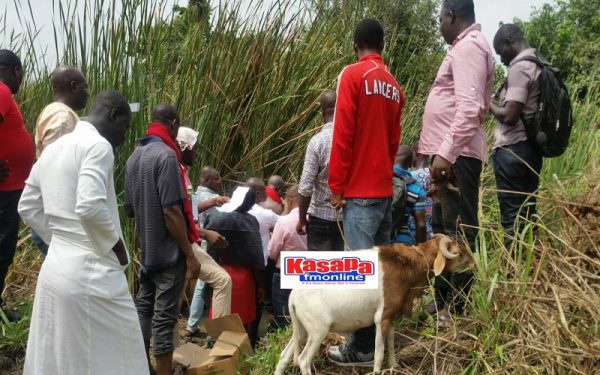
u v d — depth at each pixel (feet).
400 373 12.37
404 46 28.27
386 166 12.89
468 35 13.08
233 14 21.99
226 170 22.15
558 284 12.16
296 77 22.75
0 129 15.28
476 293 12.56
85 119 11.88
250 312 16.69
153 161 13.32
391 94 12.90
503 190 13.30
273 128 22.56
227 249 16.44
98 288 10.84
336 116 12.50
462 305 13.50
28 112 20.68
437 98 13.53
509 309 12.03
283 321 16.80
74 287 10.68
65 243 10.93
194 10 21.81
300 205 14.62
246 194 16.69
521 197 14.17
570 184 16.65
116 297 11.09
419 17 27.96
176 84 21.21
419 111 25.71
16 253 19.45
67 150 10.94
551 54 33.47
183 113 20.75
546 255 12.41
